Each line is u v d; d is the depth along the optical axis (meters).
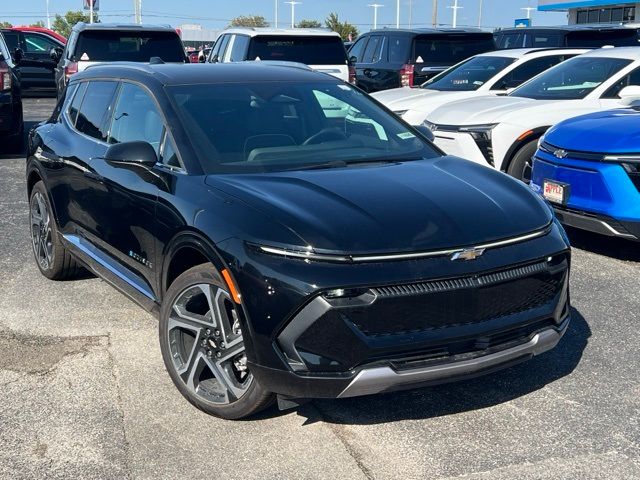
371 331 3.32
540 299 3.75
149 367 4.45
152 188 4.25
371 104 5.16
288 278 3.32
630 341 4.81
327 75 5.36
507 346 3.60
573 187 6.48
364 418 3.85
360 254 3.35
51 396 4.08
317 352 3.31
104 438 3.65
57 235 5.69
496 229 3.65
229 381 3.71
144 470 3.39
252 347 3.43
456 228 3.57
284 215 3.54
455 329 3.45
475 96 9.91
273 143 4.43
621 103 7.65
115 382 4.25
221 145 4.32
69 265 5.86
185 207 3.90
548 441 3.62
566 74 9.11
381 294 3.32
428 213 3.64
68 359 4.55
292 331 3.32
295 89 4.96
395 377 3.34
